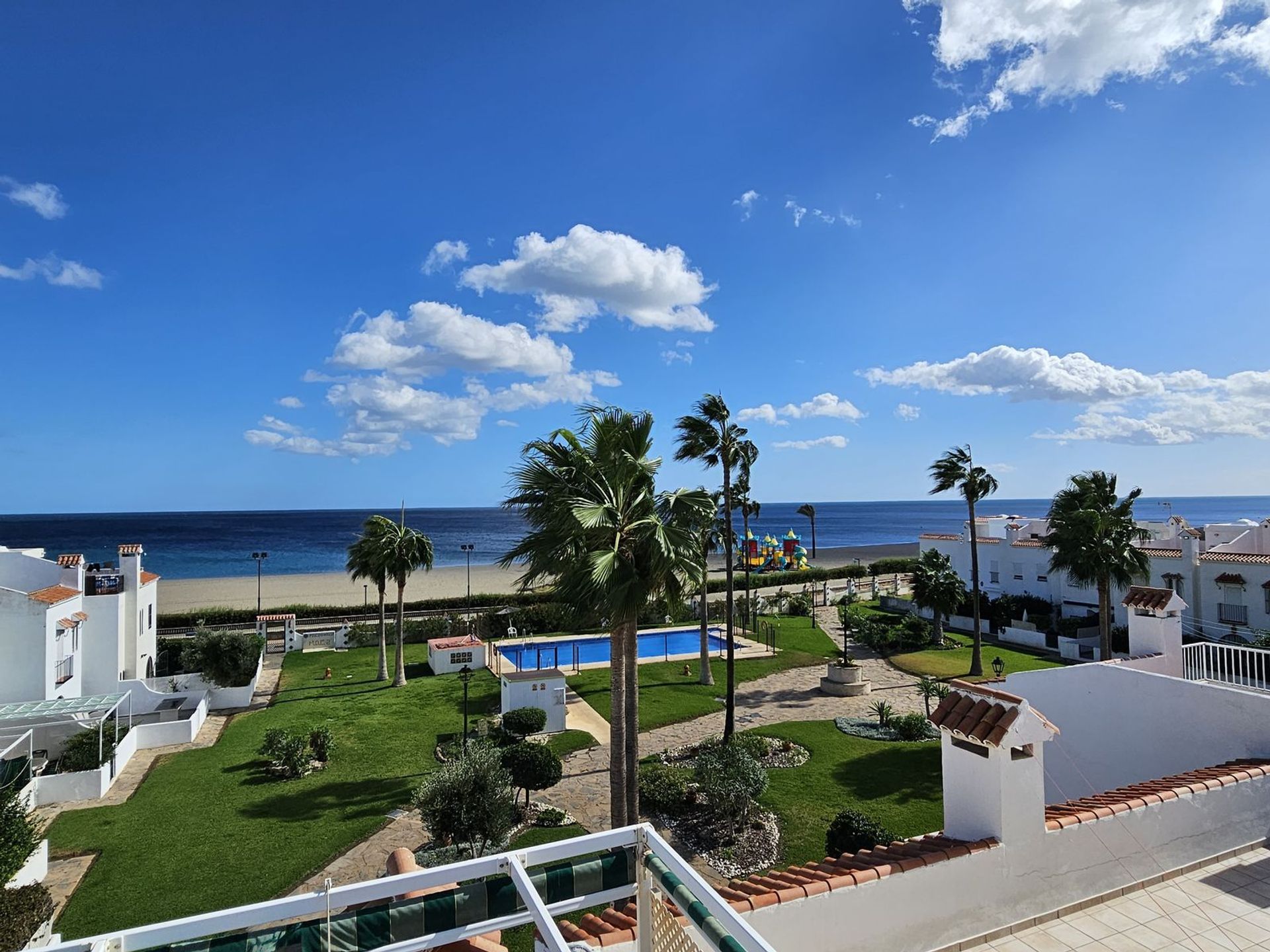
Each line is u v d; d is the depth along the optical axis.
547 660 38.56
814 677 33.03
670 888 3.84
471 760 16.69
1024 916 6.72
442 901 4.19
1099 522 27.28
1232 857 8.04
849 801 18.88
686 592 14.77
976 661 32.47
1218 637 35.78
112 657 29.73
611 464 14.11
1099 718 12.00
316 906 3.71
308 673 36.47
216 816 18.91
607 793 20.08
